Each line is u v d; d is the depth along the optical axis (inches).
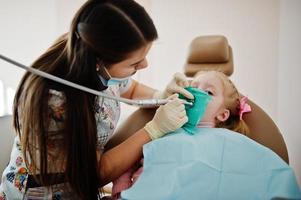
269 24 67.9
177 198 26.2
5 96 67.6
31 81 27.5
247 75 70.9
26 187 30.5
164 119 31.1
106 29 23.5
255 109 38.6
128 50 24.4
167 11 74.9
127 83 39.4
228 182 26.8
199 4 72.7
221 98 37.6
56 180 29.3
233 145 29.5
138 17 24.5
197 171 27.5
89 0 25.9
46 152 27.5
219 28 72.0
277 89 67.4
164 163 28.7
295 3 51.2
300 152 44.5
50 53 29.4
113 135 38.4
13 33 82.6
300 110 45.4
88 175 27.7
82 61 25.9
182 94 33.2
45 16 79.9
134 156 31.4
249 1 68.9
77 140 26.6
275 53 68.0
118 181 32.9
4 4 81.6
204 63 49.1
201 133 32.5
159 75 77.2
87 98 27.1
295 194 23.5
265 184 25.5
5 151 48.3
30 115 26.7
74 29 26.0
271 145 35.1
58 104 27.0
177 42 75.3
